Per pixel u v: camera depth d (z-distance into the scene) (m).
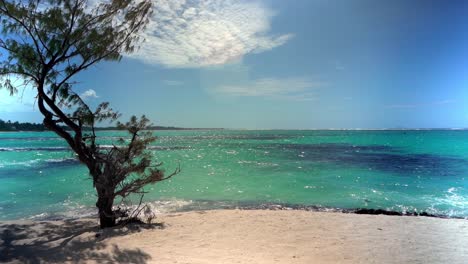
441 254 5.91
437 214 11.30
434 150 42.41
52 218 10.84
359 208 12.22
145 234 7.51
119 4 8.11
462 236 7.23
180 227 8.24
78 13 7.93
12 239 7.23
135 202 13.34
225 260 5.41
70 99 8.09
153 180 8.91
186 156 35.88
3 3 7.31
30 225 8.77
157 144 66.44
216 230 7.89
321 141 73.44
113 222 8.56
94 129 8.41
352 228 8.04
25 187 16.89
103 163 8.46
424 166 25.17
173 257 5.59
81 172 22.80
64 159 31.89
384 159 30.84
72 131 8.48
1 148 50.41
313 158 32.44
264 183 18.03
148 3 8.56
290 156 35.06
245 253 5.95
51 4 7.81
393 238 7.06
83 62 8.30
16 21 7.53
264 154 37.88
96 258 5.62
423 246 6.45
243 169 24.09
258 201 13.62
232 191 15.77
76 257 5.71
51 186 17.20
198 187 16.86
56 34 7.95
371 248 6.31
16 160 30.98
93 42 8.13
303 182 18.23
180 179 19.53
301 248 6.32
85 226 8.68
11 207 12.50
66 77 8.18
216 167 25.44
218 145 60.75
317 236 7.26
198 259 5.45
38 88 7.64
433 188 16.30
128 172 8.55
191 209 12.15
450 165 25.72
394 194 14.84
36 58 7.86
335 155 35.66
